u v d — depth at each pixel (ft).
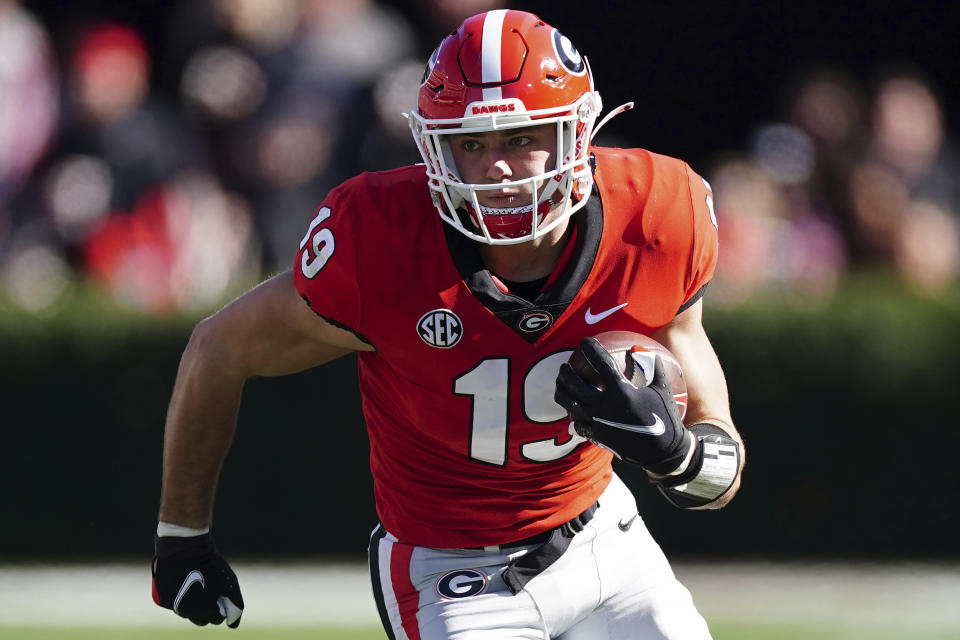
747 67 118.32
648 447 34.81
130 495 80.33
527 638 38.14
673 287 36.91
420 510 38.65
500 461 37.42
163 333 79.97
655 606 38.75
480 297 35.63
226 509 79.97
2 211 94.12
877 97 93.35
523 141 35.14
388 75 87.97
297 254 36.91
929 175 93.86
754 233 87.66
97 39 90.63
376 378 38.22
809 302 80.59
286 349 38.19
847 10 117.29
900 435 79.20
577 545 38.68
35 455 80.12
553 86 34.88
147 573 77.92
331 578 76.13
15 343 79.82
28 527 80.38
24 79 95.91
